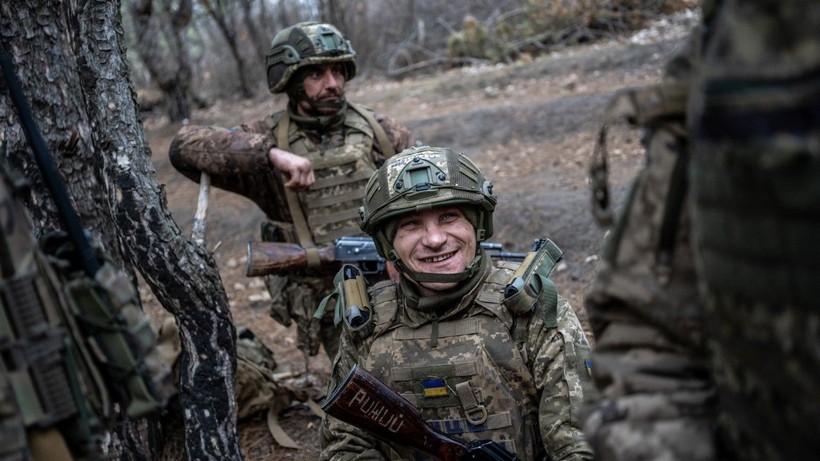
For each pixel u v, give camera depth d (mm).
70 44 2527
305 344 3139
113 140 2363
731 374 939
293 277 3125
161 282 2402
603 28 10711
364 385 1941
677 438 1030
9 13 2396
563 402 1967
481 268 2137
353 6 12609
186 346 2477
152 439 2816
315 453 3109
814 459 846
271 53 3129
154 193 2400
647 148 1114
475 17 12516
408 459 2117
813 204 776
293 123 3182
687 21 9797
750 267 852
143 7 9898
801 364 826
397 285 2244
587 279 4359
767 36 821
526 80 8930
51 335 1171
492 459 2021
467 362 2041
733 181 849
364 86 11289
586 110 7137
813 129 773
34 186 2416
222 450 2486
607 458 1065
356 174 3117
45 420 1153
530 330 2043
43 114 2463
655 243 1073
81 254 1293
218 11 11727
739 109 830
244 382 3186
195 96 11867
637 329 1108
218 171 3027
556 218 4957
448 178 2086
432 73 11359
